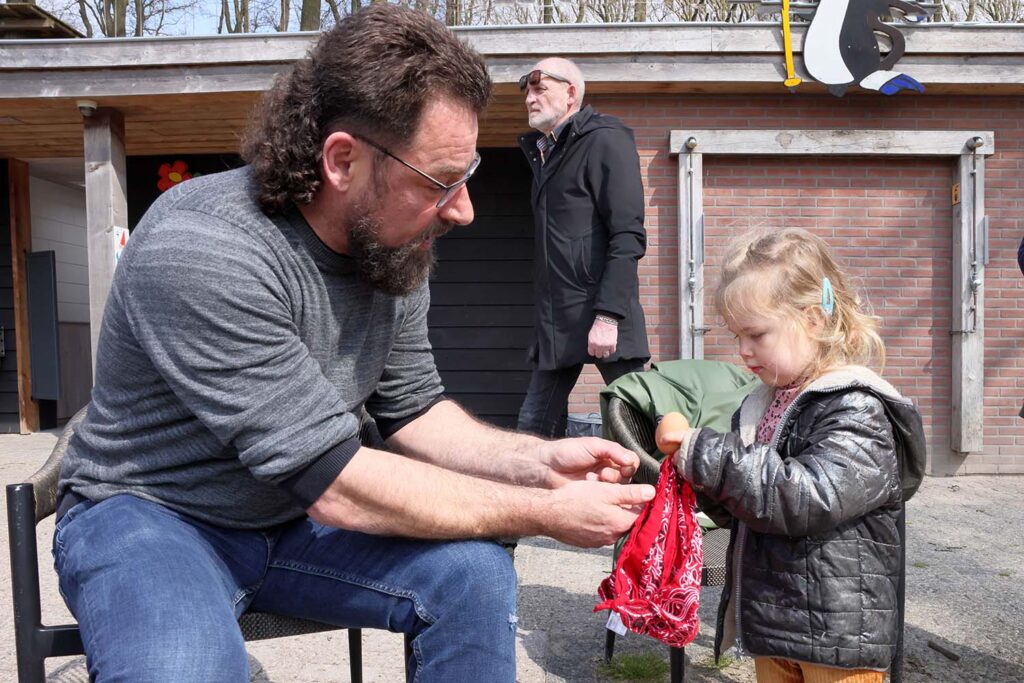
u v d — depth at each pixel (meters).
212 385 1.38
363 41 1.41
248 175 1.53
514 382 8.16
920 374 6.28
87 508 1.53
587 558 3.98
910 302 6.27
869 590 1.72
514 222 8.17
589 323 3.49
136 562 1.36
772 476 1.64
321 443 1.39
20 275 8.75
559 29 5.84
